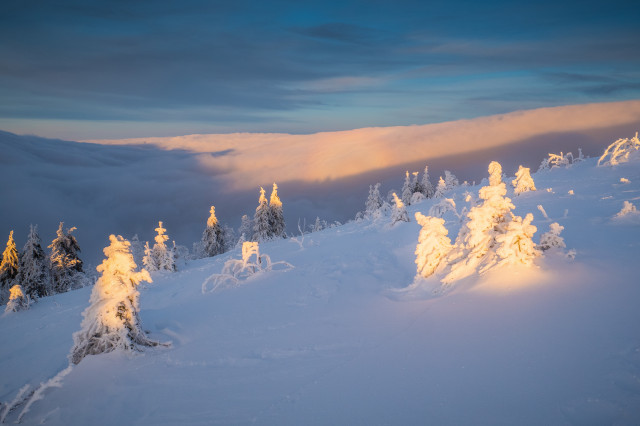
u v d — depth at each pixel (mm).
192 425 5727
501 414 4488
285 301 11352
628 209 10680
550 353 5359
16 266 37875
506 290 7578
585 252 8359
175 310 12055
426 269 10188
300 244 21438
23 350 12117
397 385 5586
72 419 6594
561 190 17172
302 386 6215
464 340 6359
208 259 30156
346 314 9266
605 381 4551
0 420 7219
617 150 20938
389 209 29875
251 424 5449
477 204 9938
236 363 7586
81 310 16703
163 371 7742
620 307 5977
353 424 4938
